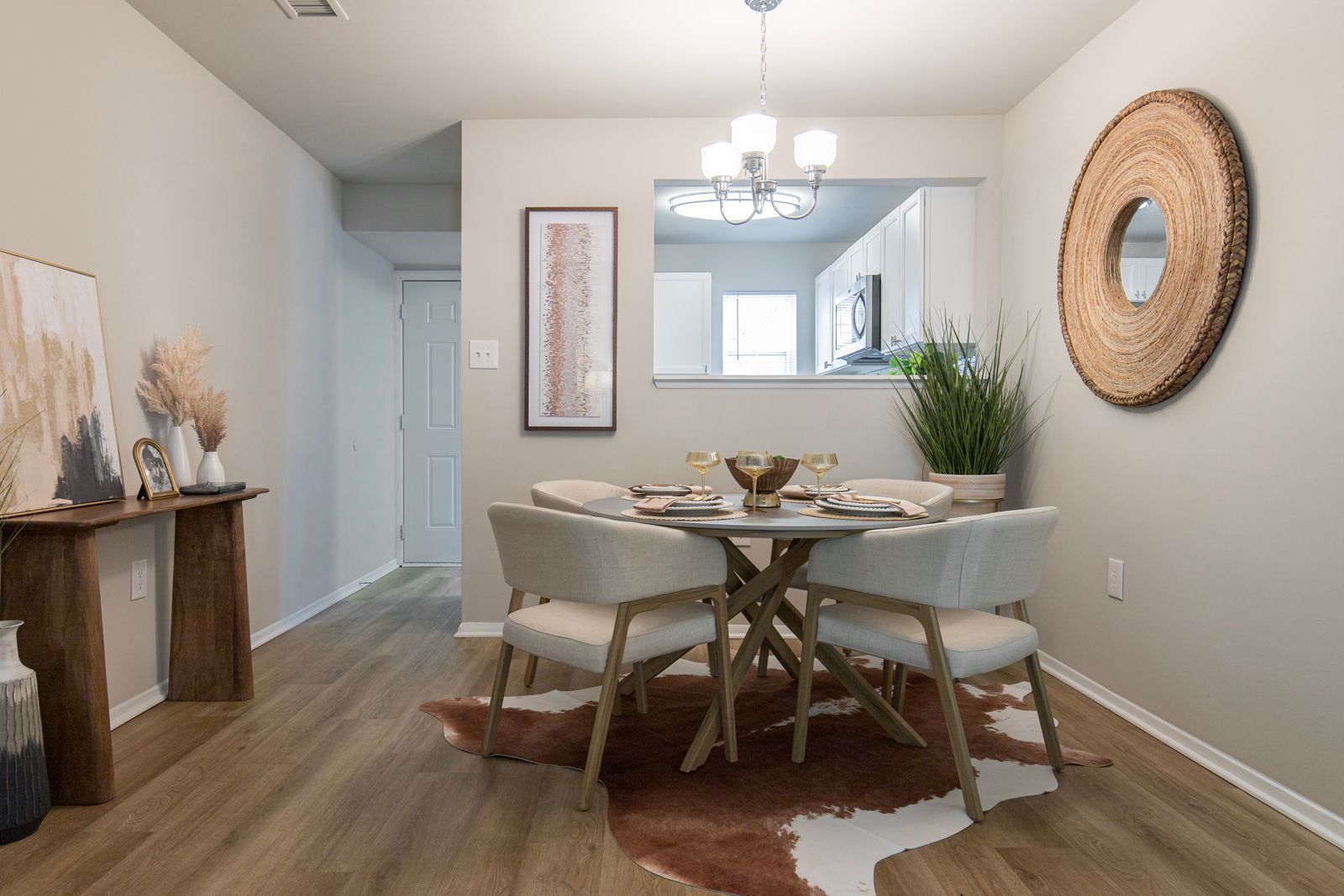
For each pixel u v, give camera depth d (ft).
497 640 12.46
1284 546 6.86
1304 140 6.65
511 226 12.62
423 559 19.61
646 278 12.62
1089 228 9.72
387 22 9.53
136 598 9.12
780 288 22.48
